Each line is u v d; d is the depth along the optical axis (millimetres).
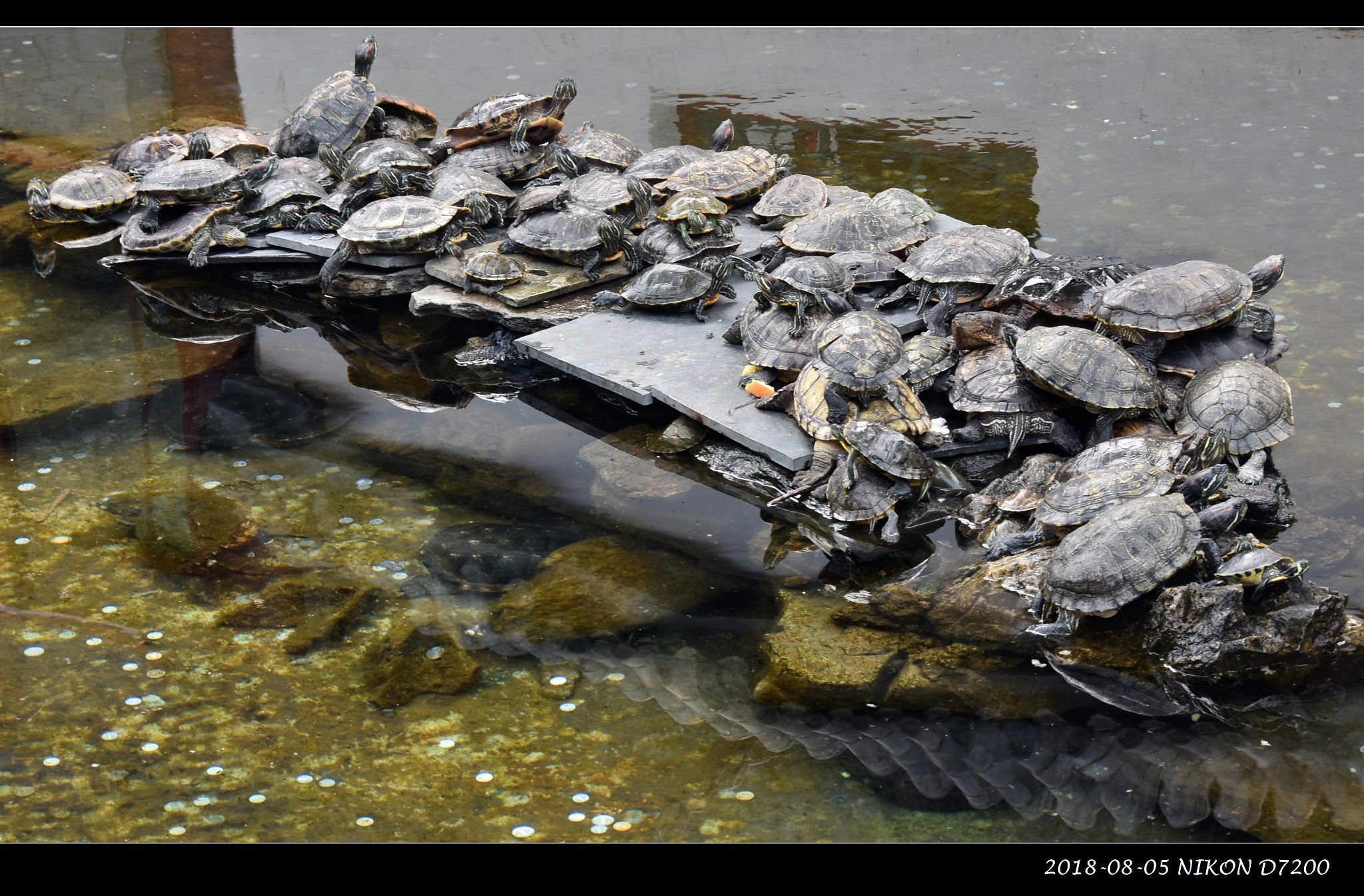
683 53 13461
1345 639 4551
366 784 4141
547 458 6281
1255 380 5559
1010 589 4969
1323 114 10547
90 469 6293
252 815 4012
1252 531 5148
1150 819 3865
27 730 4430
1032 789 4008
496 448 6406
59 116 12133
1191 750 4148
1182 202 8906
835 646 4742
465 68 13078
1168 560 4609
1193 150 9945
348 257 8172
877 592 5070
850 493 5473
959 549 5305
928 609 4922
